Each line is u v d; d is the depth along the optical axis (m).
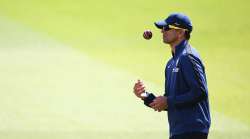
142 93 21.91
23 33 77.56
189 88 20.48
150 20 90.69
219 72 59.53
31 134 35.94
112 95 47.47
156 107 20.67
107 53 68.19
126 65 61.22
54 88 49.38
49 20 87.88
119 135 36.25
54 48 69.00
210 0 100.75
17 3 97.50
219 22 88.75
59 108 43.03
